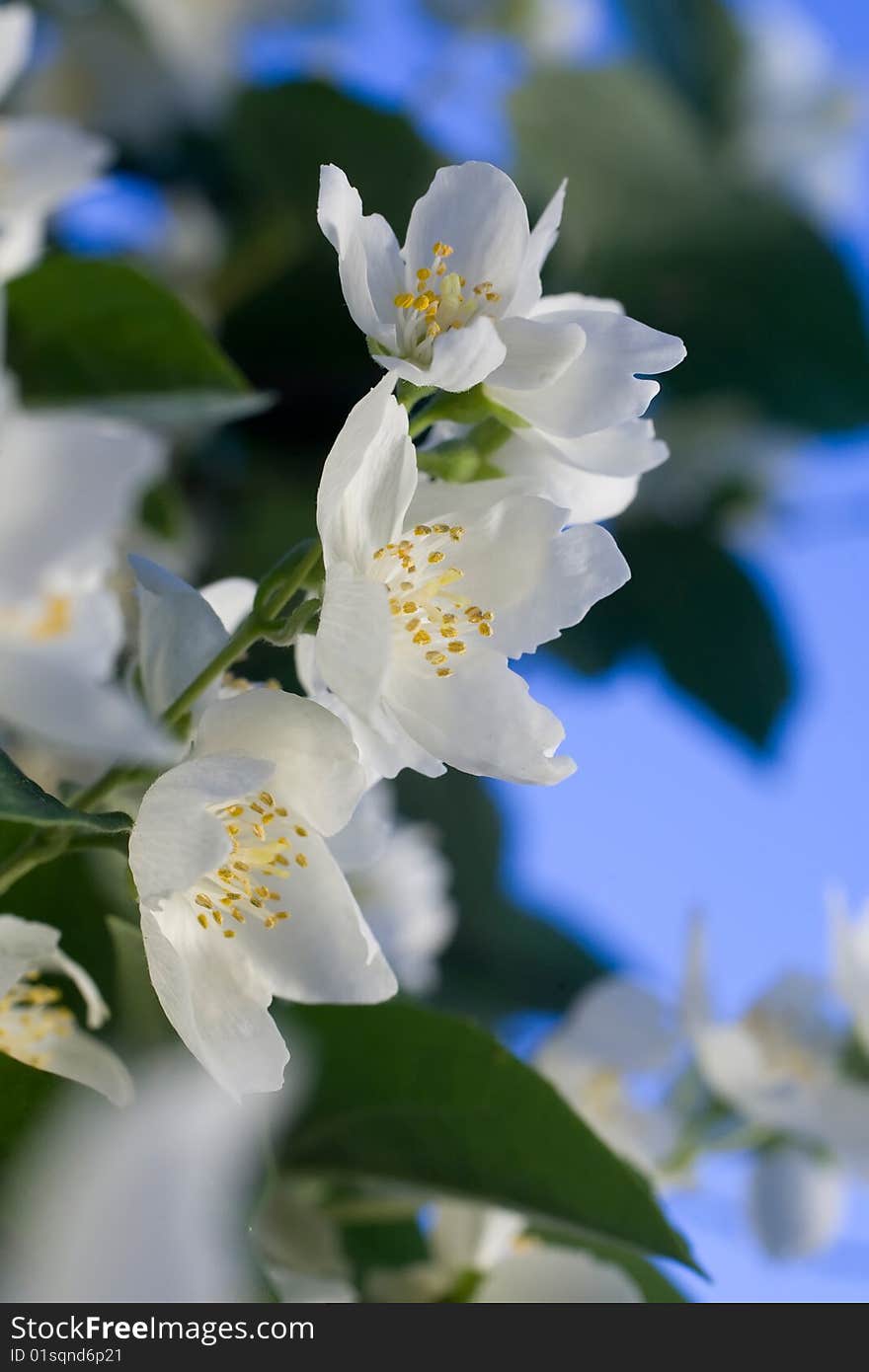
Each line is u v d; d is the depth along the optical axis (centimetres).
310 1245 45
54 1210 34
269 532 62
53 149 49
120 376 49
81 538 35
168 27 69
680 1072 53
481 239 42
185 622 41
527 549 41
